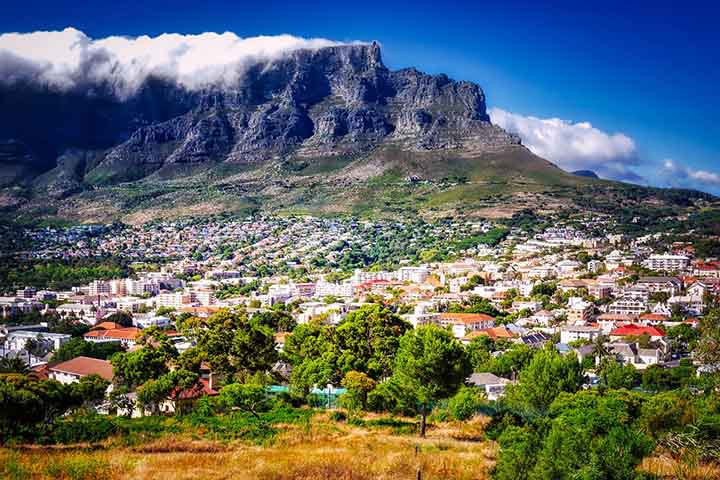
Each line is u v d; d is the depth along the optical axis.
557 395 87.81
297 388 116.00
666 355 193.12
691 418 65.62
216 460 63.97
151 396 106.00
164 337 182.00
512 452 55.78
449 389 84.81
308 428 83.38
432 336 86.19
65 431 77.06
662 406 70.12
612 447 51.16
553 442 53.03
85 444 74.25
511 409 89.81
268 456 65.75
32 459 63.47
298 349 142.75
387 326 133.88
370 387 98.62
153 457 65.50
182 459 64.19
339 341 134.25
